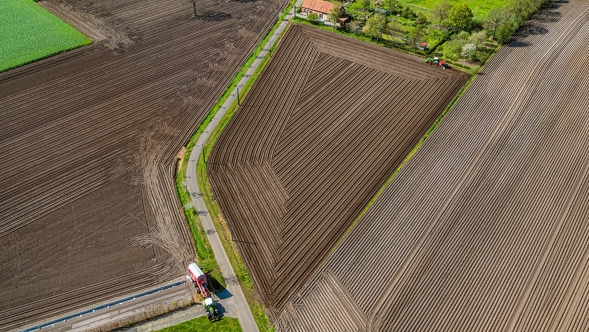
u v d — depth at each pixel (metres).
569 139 55.94
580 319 38.53
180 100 62.03
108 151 54.38
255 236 45.38
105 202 48.62
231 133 57.00
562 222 46.50
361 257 43.38
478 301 39.81
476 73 66.50
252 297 40.59
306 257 43.56
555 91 63.12
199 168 52.47
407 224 46.31
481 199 48.72
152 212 47.78
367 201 48.69
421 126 57.94
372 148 54.91
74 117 58.69
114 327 38.25
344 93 63.16
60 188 49.84
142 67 67.62
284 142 55.75
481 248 44.06
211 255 43.81
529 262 42.91
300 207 48.12
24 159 52.91
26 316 38.72
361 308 39.50
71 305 39.59
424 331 37.75
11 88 62.69
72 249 44.03
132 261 43.25
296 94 63.06
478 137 56.22
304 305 39.97
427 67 67.94
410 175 51.44
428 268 42.38
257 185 50.50
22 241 44.53
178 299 40.41
